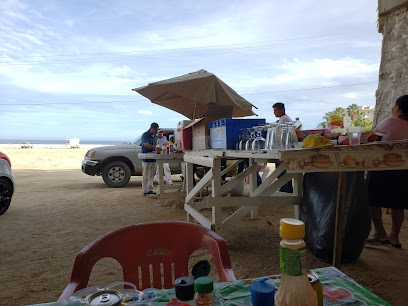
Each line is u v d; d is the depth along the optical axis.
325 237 3.27
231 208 6.52
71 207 6.79
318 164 2.31
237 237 4.44
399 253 3.64
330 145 2.42
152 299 1.11
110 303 0.94
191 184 5.49
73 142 77.81
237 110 7.30
